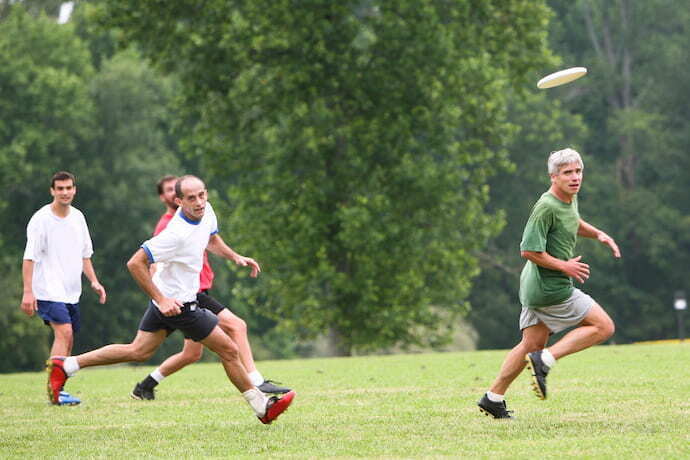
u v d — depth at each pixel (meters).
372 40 115.81
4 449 25.86
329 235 116.88
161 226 37.81
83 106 176.75
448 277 120.81
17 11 184.62
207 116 115.12
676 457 21.66
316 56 111.38
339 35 112.19
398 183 115.25
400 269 116.00
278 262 115.56
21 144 167.75
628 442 23.95
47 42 184.00
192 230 29.05
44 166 175.12
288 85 109.75
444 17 114.12
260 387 37.19
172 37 111.62
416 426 28.25
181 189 29.02
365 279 113.50
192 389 43.12
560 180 27.67
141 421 31.55
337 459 23.03
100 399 39.41
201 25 112.12
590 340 27.62
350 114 116.81
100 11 112.00
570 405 32.03
